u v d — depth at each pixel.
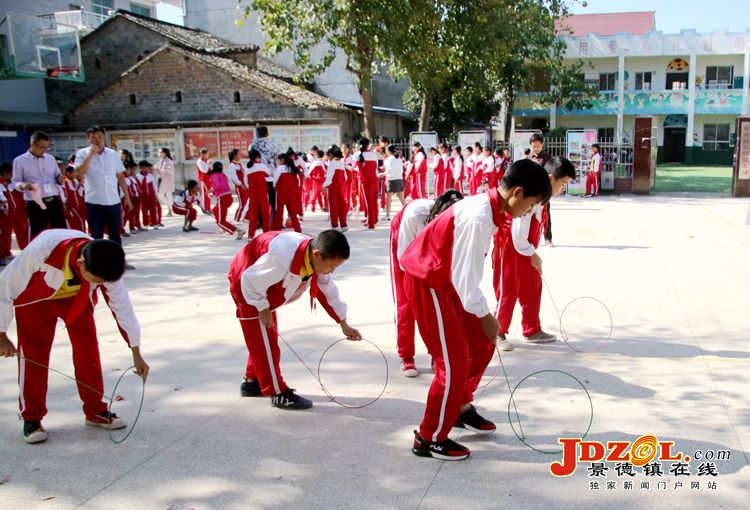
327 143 19.70
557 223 11.82
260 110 20.25
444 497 2.86
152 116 21.31
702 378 4.10
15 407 4.00
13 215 9.22
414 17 17.28
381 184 15.45
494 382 4.16
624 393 3.90
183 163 20.91
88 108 21.80
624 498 2.81
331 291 3.79
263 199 10.49
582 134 17.50
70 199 10.75
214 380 4.35
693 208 13.95
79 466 3.23
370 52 18.41
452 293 3.19
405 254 3.23
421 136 19.58
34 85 22.19
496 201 2.92
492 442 3.37
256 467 3.18
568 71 30.89
